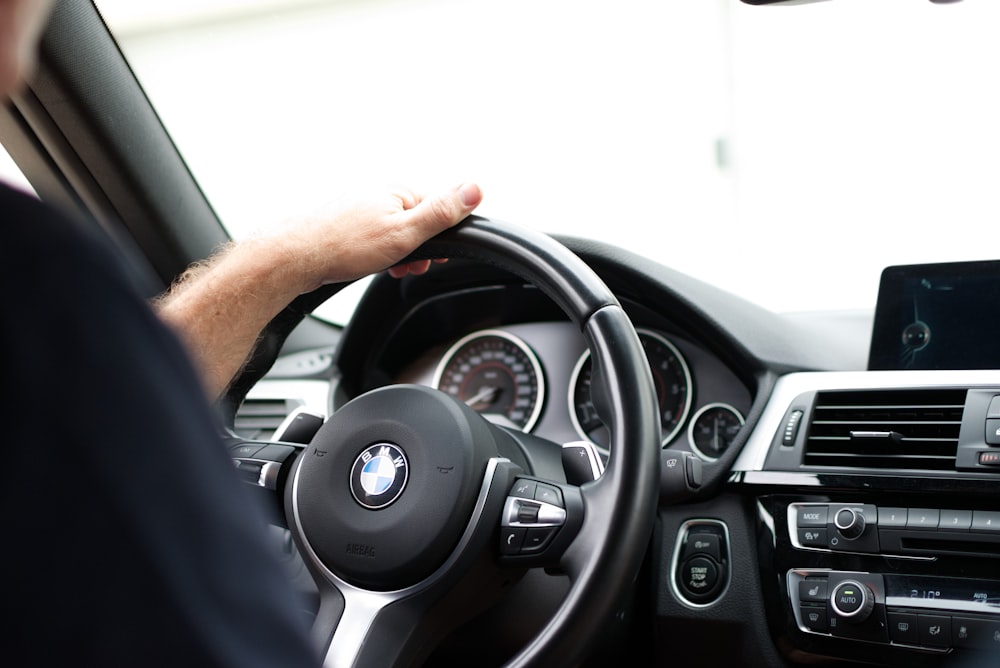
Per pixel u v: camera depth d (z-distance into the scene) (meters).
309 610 1.13
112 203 1.58
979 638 1.05
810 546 1.16
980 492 1.08
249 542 0.37
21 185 0.35
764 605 1.18
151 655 0.34
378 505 0.89
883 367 1.29
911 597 1.09
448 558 0.88
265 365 1.07
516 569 0.93
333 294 1.05
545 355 1.49
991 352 1.25
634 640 1.24
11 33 0.33
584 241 1.33
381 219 0.96
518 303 1.50
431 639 0.90
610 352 0.90
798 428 1.21
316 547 0.91
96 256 0.34
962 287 1.28
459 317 1.54
